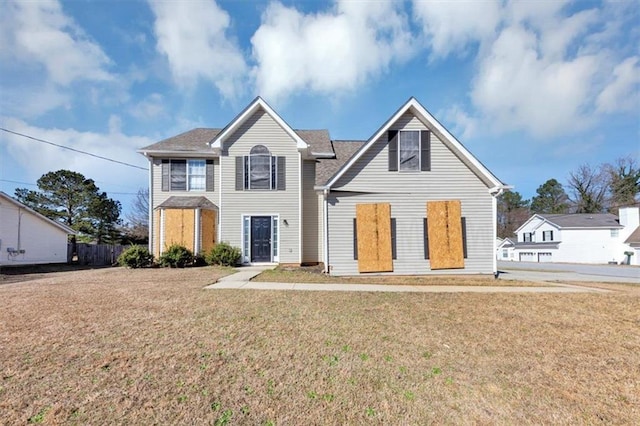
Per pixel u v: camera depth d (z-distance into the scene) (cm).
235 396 329
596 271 1841
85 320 562
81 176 3200
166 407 307
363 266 1159
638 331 553
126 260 1372
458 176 1197
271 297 754
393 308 679
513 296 815
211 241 1500
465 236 1184
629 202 4312
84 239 3125
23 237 1848
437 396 339
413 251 1173
